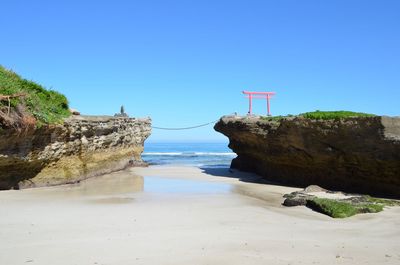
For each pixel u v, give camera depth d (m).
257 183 22.42
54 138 18.38
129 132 31.80
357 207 12.82
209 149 90.81
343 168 18.41
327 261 7.73
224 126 28.86
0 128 14.27
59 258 7.58
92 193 17.09
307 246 8.79
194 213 12.50
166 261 7.50
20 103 15.35
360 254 8.23
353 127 17.05
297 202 14.30
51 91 20.02
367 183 17.48
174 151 81.31
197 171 29.84
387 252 8.41
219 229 10.30
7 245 8.38
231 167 31.89
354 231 10.35
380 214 12.45
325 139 18.59
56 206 13.31
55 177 19.11
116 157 29.25
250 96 34.50
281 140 21.33
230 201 15.31
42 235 9.24
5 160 15.53
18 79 17.83
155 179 24.00
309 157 19.91
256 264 7.43
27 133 15.97
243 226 10.76
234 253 8.09
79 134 21.41
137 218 11.48
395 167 15.84
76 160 21.42
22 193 16.08
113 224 10.60
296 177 21.64
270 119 23.53
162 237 9.27
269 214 12.62
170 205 14.04
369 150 16.52
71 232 9.60
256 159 27.33
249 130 24.58
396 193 16.20
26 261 7.38
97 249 8.20
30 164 17.12
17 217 11.20
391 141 15.55
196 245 8.63
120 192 17.67
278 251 8.34
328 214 12.53
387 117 15.83
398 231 10.38
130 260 7.52
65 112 20.23
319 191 17.22
